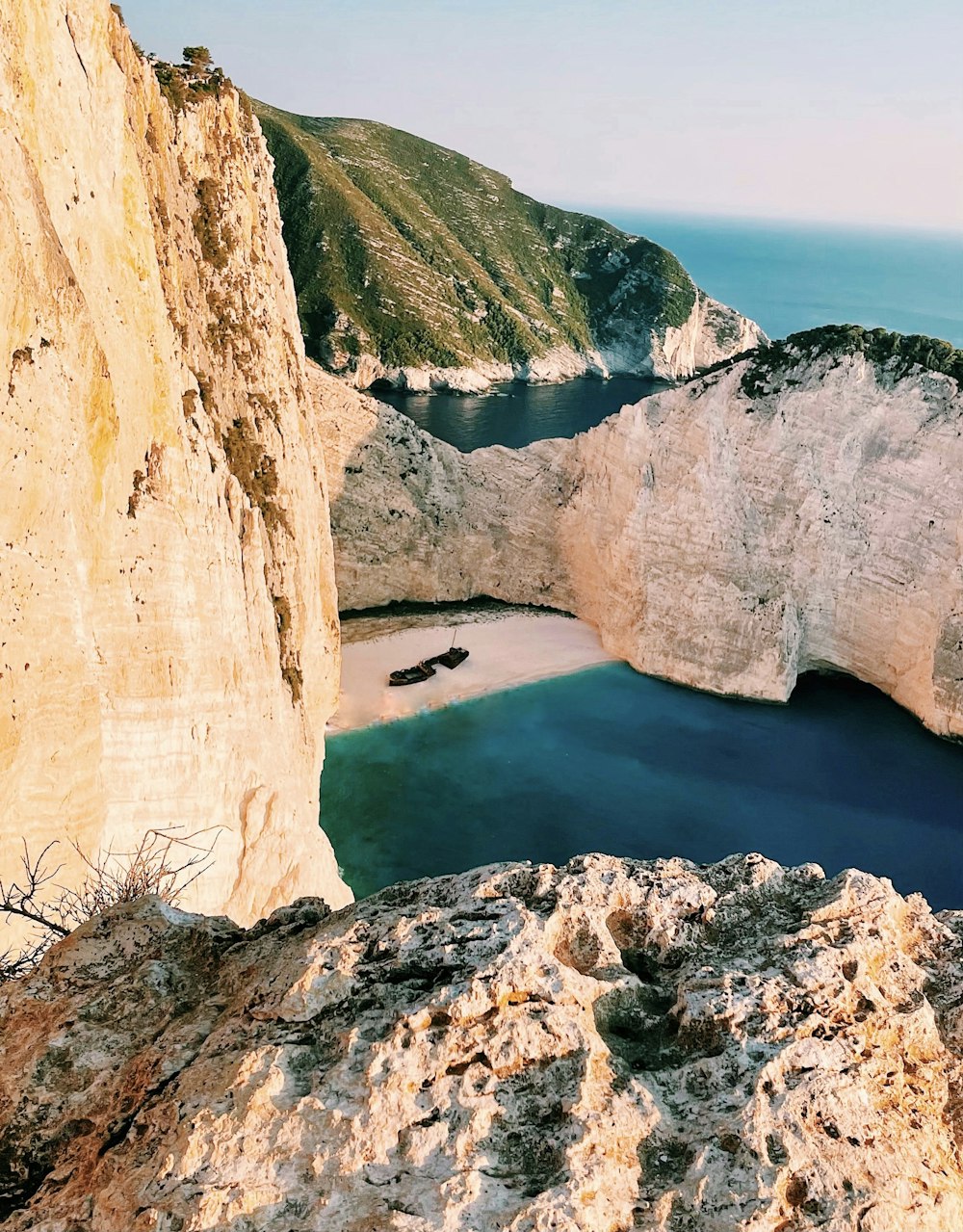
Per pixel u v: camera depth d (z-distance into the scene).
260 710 28.00
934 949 7.07
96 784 16.73
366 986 6.44
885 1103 5.77
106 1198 5.24
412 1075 5.74
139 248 23.19
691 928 7.14
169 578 22.08
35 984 7.27
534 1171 5.39
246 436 32.00
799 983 6.41
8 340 14.46
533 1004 6.16
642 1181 5.39
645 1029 6.45
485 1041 5.92
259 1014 6.33
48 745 15.25
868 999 6.34
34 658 14.83
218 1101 5.66
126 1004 7.05
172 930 7.78
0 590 13.99
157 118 29.16
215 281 32.34
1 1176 5.86
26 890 13.96
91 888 14.77
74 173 19.58
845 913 7.12
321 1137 5.44
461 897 7.29
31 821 14.80
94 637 19.09
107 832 19.38
